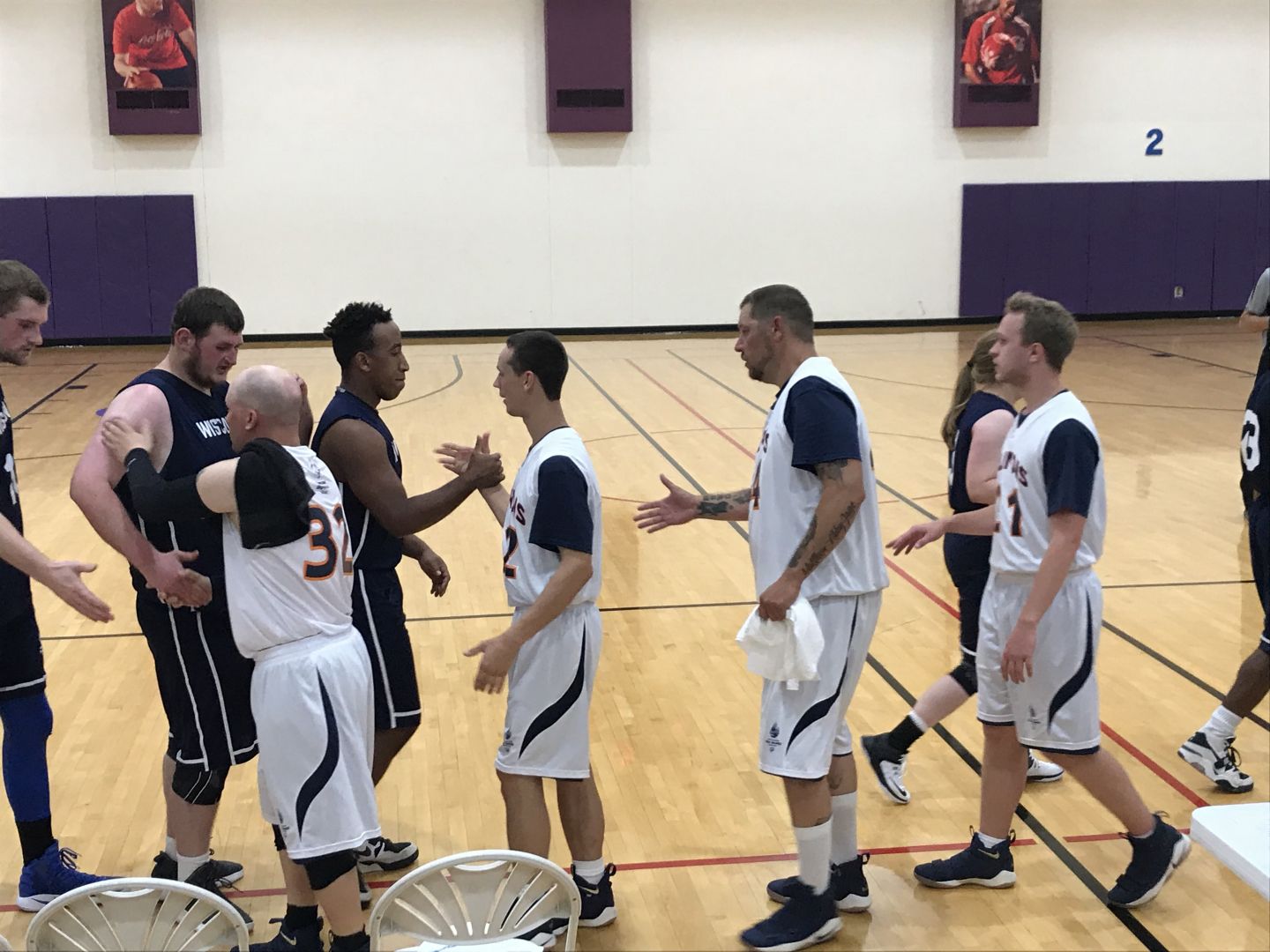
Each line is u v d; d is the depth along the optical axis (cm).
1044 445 305
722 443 946
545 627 303
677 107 1612
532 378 303
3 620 320
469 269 1614
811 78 1625
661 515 350
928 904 332
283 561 270
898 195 1662
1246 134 1698
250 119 1543
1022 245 1686
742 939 315
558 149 1600
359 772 280
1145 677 490
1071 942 313
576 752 310
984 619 327
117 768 419
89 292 1548
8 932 319
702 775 412
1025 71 1633
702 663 514
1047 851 361
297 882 295
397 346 333
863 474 296
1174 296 1722
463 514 758
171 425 298
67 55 1498
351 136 1564
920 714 386
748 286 1662
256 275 1576
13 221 1519
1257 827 185
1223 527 703
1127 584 606
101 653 527
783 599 291
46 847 332
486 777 411
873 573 306
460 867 238
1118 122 1677
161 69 1502
